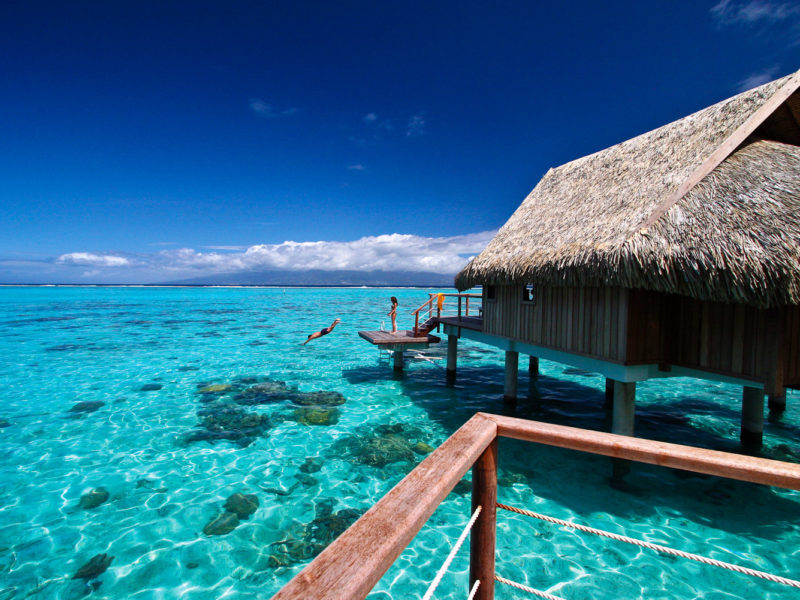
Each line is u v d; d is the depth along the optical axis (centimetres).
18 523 635
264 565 552
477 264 1124
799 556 562
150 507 679
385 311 4328
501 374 1566
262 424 1032
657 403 1209
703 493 716
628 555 571
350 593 116
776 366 588
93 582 521
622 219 750
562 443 214
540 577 532
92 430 996
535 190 1241
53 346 2153
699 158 735
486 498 236
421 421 1054
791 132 802
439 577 198
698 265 605
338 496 712
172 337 2486
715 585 514
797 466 178
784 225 590
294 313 4106
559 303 897
